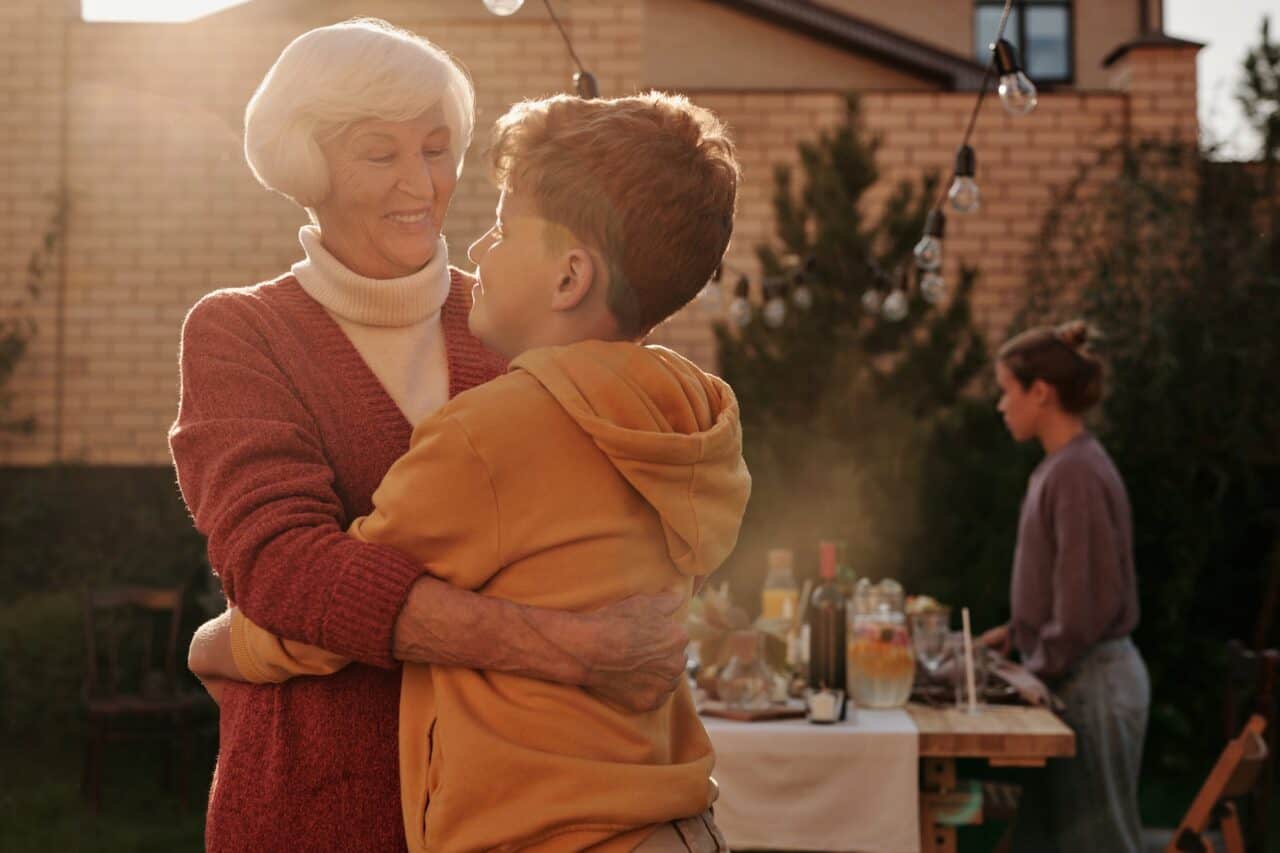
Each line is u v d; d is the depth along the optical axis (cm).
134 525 622
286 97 142
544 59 638
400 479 122
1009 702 341
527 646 118
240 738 135
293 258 636
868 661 332
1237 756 297
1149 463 571
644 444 121
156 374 634
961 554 518
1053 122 665
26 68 636
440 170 148
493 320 130
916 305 537
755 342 535
